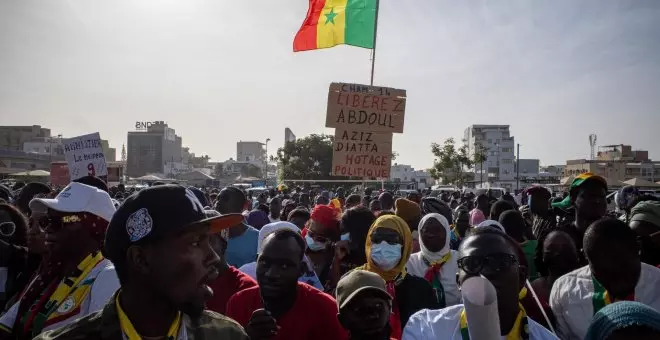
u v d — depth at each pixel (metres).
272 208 10.70
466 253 2.58
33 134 117.06
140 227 1.66
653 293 3.21
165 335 1.76
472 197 22.06
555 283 3.57
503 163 110.75
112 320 1.70
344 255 4.52
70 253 2.80
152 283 1.69
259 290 3.41
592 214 4.48
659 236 3.81
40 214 3.46
